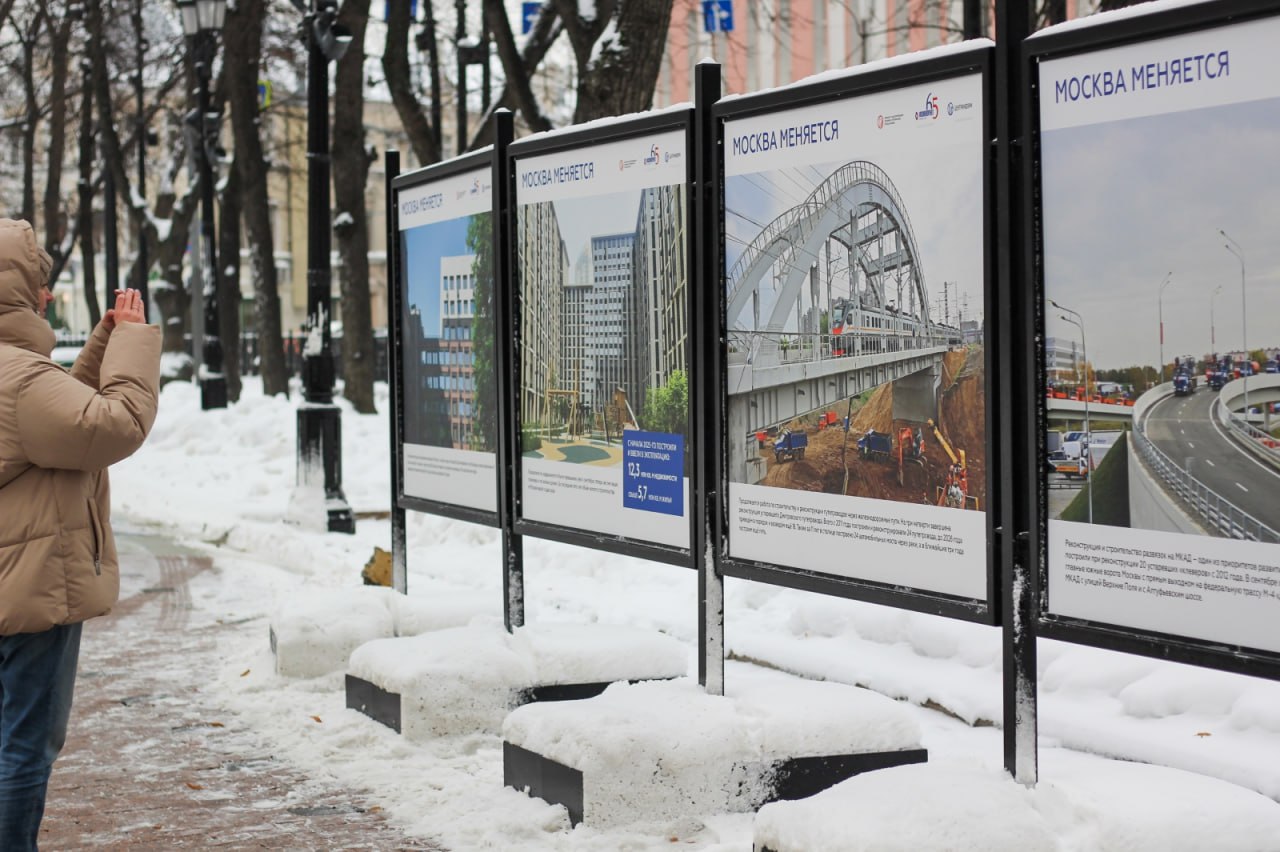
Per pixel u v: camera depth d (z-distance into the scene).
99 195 50.22
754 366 5.45
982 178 4.48
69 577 4.31
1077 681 6.31
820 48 29.66
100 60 33.91
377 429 21.67
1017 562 4.32
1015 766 4.29
